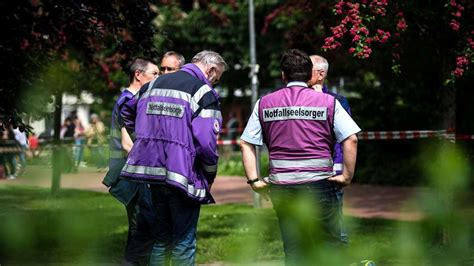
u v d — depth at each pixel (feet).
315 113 37.55
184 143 41.93
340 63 81.97
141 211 46.19
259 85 262.67
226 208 103.14
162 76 44.09
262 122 38.99
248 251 29.68
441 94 67.46
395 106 156.25
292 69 38.86
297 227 30.66
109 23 67.51
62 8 61.46
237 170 183.83
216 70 45.60
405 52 68.85
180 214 42.86
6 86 58.34
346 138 37.35
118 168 49.49
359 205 107.65
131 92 51.16
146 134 42.91
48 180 37.68
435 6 62.03
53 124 101.81
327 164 37.55
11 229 21.97
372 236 64.49
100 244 23.90
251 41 108.68
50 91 65.41
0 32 58.34
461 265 23.53
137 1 67.31
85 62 80.74
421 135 96.32
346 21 57.47
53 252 42.57
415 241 22.71
